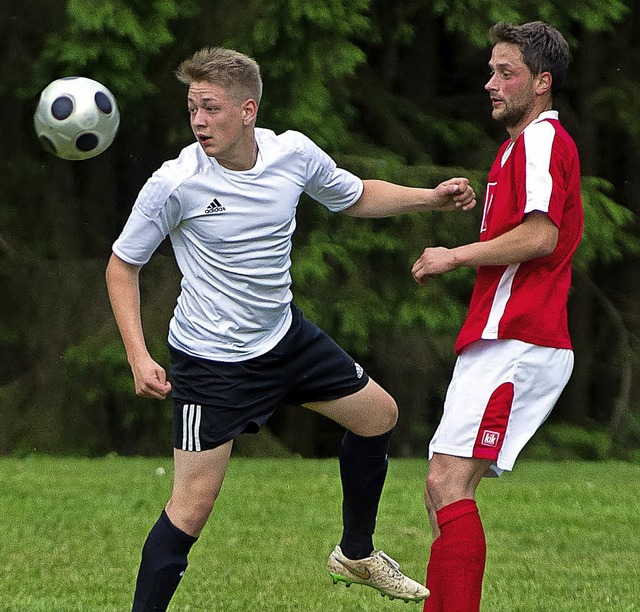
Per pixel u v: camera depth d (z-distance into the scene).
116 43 48.78
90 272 58.00
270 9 49.56
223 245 15.04
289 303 15.90
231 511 29.09
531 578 21.83
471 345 15.55
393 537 25.88
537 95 15.53
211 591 20.33
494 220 15.50
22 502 30.20
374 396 16.34
